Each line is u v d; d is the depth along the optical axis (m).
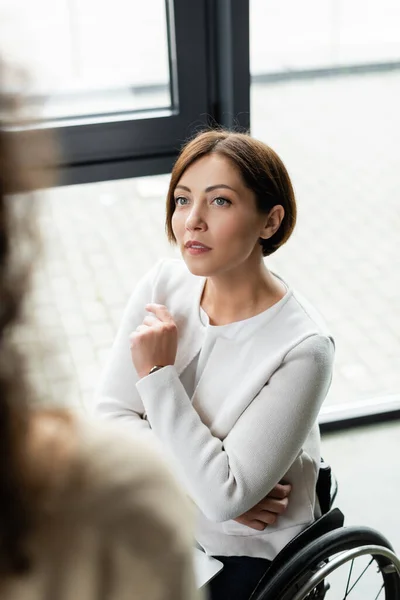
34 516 0.40
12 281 0.37
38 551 0.41
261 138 3.22
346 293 3.16
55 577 0.42
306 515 1.50
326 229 3.40
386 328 3.03
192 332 1.52
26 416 0.40
